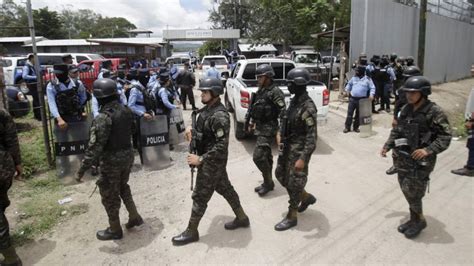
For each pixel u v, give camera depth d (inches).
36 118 389.1
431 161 138.0
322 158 261.6
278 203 185.5
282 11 770.8
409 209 159.0
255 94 188.5
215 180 141.6
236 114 309.6
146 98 242.8
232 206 155.8
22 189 212.7
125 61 706.8
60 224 171.3
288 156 151.3
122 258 141.3
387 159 257.4
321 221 164.9
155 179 225.6
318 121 288.7
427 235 149.9
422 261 132.2
